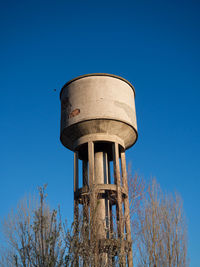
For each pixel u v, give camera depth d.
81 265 11.54
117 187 22.81
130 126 25.31
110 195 23.98
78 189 23.30
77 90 25.83
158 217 24.52
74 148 25.44
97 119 24.22
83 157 27.92
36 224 10.41
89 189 21.39
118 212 22.03
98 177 25.33
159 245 23.45
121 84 26.41
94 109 24.52
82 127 24.62
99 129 24.66
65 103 26.30
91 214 15.32
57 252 9.98
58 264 9.77
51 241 9.91
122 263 14.64
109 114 24.39
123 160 25.95
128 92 26.67
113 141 24.75
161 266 22.64
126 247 18.53
